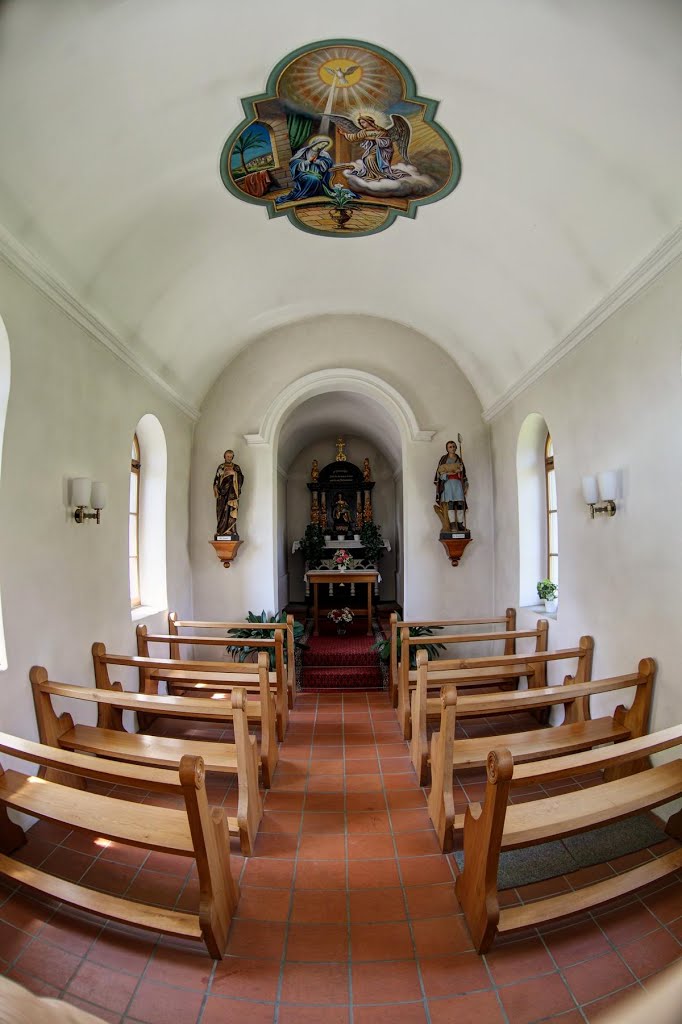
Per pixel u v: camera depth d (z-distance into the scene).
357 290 7.23
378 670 7.13
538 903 2.66
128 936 2.70
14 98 3.08
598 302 4.49
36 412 3.97
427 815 3.84
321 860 3.33
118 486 5.35
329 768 4.59
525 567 6.75
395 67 3.58
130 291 5.20
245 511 7.90
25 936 2.67
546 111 3.67
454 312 6.88
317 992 2.41
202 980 2.46
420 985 2.44
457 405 7.96
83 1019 0.74
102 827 2.73
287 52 3.45
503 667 5.66
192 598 7.82
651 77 3.08
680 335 3.62
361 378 7.91
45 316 4.10
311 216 5.44
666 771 3.18
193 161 4.33
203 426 7.95
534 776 2.80
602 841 3.48
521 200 4.56
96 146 3.69
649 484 3.96
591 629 4.79
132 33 3.09
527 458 6.75
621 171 3.69
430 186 4.87
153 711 4.02
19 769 3.64
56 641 4.19
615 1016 0.63
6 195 3.43
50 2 2.73
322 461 12.36
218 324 6.99
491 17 3.15
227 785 4.30
